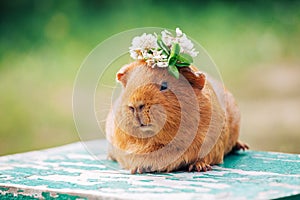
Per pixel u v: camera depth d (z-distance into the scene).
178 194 2.33
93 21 8.84
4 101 7.21
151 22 8.61
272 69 7.58
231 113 3.21
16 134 6.53
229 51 7.92
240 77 7.40
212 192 2.36
